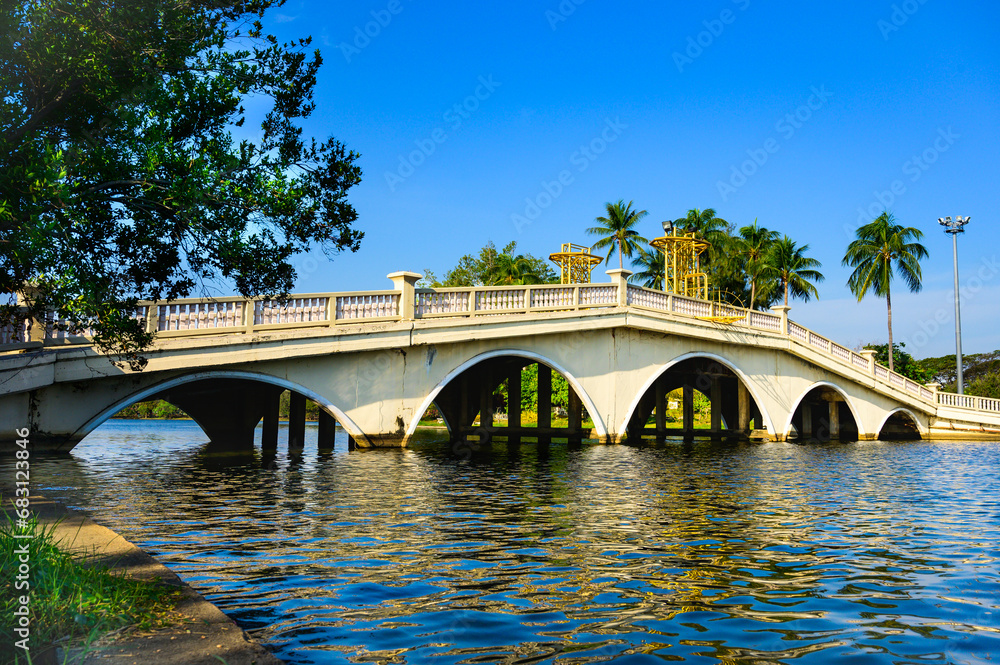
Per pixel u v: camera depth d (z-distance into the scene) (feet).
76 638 11.89
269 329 55.11
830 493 41.04
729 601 18.08
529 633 15.40
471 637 15.07
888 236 142.31
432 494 37.45
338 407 59.72
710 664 13.74
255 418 79.10
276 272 24.61
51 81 20.15
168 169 21.52
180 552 22.81
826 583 20.04
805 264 154.51
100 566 15.84
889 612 17.34
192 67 22.88
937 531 28.78
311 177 24.67
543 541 25.22
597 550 23.84
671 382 113.60
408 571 20.65
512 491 39.14
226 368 53.16
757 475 50.60
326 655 13.91
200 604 14.06
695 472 51.83
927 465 63.31
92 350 47.26
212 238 22.94
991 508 35.65
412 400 64.23
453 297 67.21
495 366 94.94
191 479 43.32
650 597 18.34
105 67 20.02
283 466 52.42
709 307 92.79
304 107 24.98
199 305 51.62
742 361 95.86
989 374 178.50
